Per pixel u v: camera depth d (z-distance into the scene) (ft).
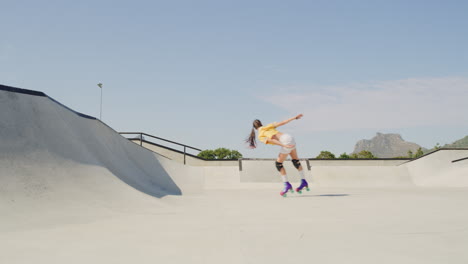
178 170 44.27
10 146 18.92
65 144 22.56
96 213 15.65
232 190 39.47
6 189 15.87
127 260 7.48
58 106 26.03
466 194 28.09
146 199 20.99
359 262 7.09
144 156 39.09
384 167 55.11
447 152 55.93
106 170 23.62
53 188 17.76
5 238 10.17
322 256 7.62
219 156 147.02
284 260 7.32
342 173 52.24
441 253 7.78
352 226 11.62
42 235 10.61
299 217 14.25
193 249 8.45
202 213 16.22
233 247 8.62
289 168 52.03
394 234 10.08
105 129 33.06
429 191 33.12
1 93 21.48
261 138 27.09
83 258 7.68
